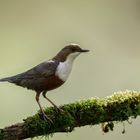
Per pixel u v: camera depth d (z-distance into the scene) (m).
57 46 23.27
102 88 18.73
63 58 8.58
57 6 25.38
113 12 25.31
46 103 17.22
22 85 8.55
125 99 8.01
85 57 20.64
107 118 8.01
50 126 7.80
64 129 7.91
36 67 8.48
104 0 25.69
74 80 18.86
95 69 20.11
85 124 7.98
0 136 7.64
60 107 7.94
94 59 20.95
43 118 7.77
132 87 18.88
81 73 19.56
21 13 25.08
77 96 18.14
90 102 7.94
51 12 25.16
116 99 8.01
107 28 24.45
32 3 25.12
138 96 8.04
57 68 8.45
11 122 17.41
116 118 8.03
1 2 24.86
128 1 25.44
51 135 7.91
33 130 7.74
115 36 23.73
